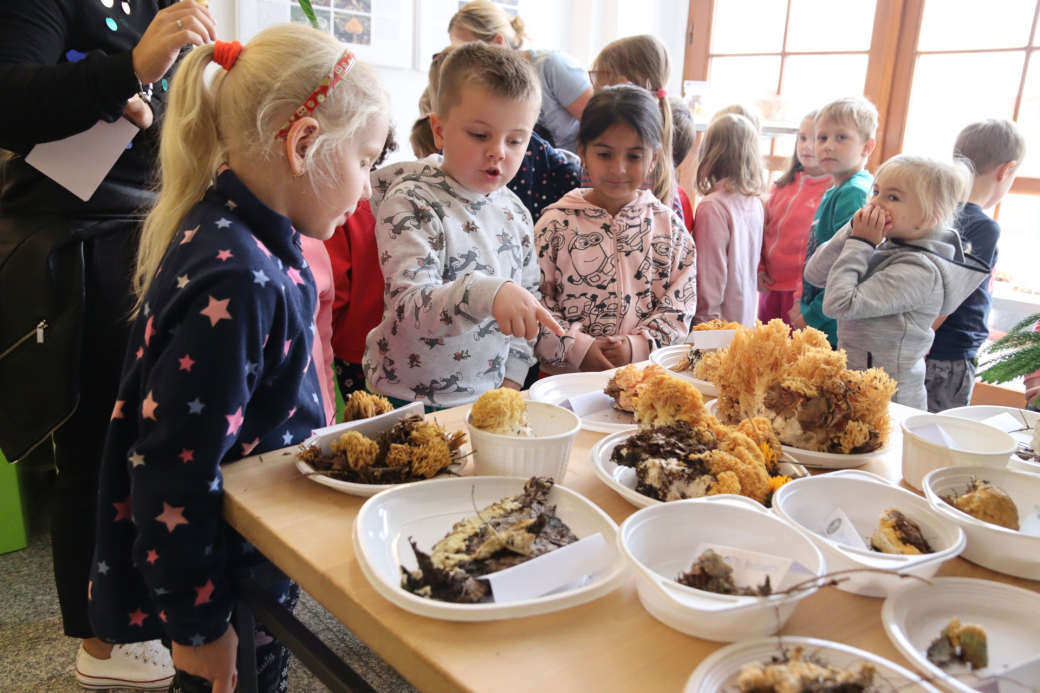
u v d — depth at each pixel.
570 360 1.52
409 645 0.52
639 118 1.54
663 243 1.63
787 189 2.59
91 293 1.13
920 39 2.84
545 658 0.51
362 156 0.84
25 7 0.98
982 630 0.52
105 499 0.78
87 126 0.99
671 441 0.76
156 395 0.69
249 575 0.79
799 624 0.56
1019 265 2.67
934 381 1.98
